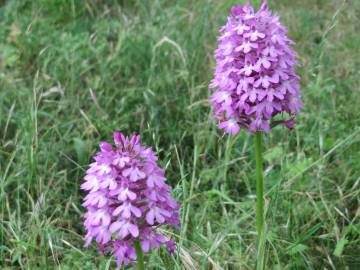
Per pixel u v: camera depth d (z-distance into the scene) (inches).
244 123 8.3
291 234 10.4
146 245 6.7
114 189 6.4
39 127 13.0
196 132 13.0
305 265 9.8
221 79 8.3
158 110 13.6
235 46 8.1
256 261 9.3
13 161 12.4
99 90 14.5
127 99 14.2
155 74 14.7
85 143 12.5
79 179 12.2
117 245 6.8
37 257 10.1
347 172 11.7
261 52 8.0
